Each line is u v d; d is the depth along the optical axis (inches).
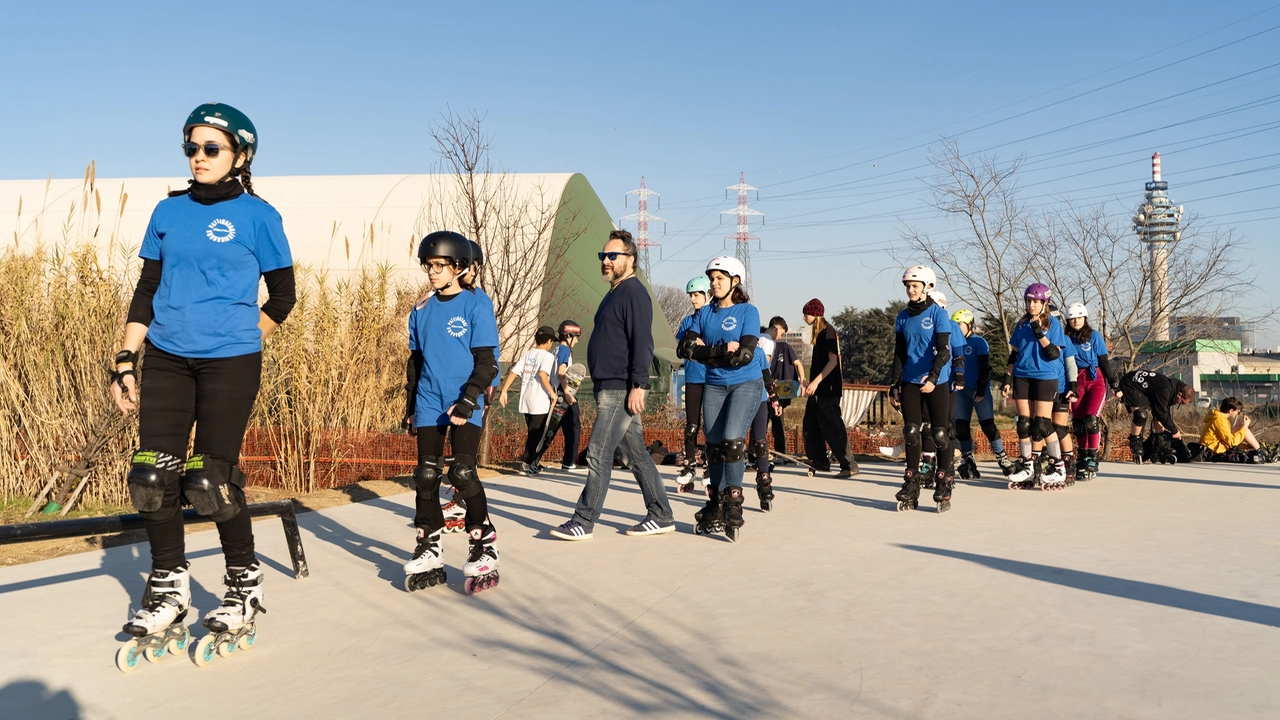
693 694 113.1
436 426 176.9
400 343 466.0
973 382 381.7
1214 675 118.3
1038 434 338.3
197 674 125.3
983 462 477.1
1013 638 137.0
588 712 107.3
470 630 146.2
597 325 232.7
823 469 397.4
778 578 182.7
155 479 120.0
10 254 320.5
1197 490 332.8
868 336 2699.3
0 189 911.7
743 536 234.8
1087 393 368.8
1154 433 468.8
